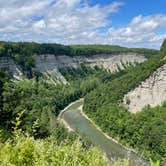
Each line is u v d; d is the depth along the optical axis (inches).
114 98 4940.9
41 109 4623.5
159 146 3127.5
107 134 4010.8
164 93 4665.4
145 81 4832.7
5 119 1091.3
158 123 3563.0
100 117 4566.9
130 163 312.2
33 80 6894.7
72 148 287.7
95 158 293.7
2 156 263.1
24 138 304.0
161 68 4761.3
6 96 1257.4
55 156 271.6
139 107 4707.2
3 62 6835.6
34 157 270.2
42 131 924.0
